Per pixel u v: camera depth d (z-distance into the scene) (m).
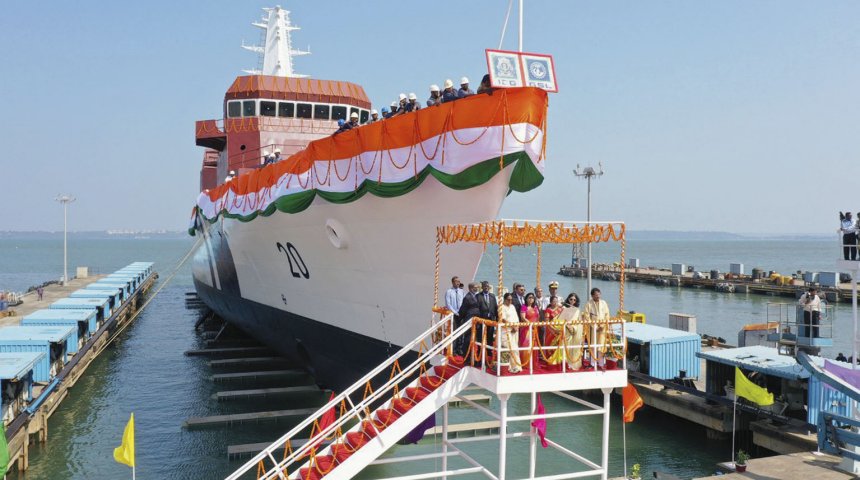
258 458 13.12
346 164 17.22
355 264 19.39
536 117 13.20
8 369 21.34
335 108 34.56
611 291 83.25
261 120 33.31
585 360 12.80
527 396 30.91
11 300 55.88
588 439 24.55
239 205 25.55
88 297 46.34
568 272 108.31
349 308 20.75
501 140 13.13
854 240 19.25
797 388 22.34
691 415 24.97
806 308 23.36
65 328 29.78
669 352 28.11
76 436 24.88
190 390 31.11
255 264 27.30
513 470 20.94
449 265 15.73
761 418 22.61
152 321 56.16
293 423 25.09
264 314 29.31
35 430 23.45
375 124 15.99
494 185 13.98
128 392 31.03
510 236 12.03
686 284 87.69
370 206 17.11
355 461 12.33
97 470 21.39
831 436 18.62
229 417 25.02
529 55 13.37
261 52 42.34
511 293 13.55
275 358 36.31
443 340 12.62
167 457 22.11
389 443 12.32
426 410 12.38
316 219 19.72
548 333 12.97
